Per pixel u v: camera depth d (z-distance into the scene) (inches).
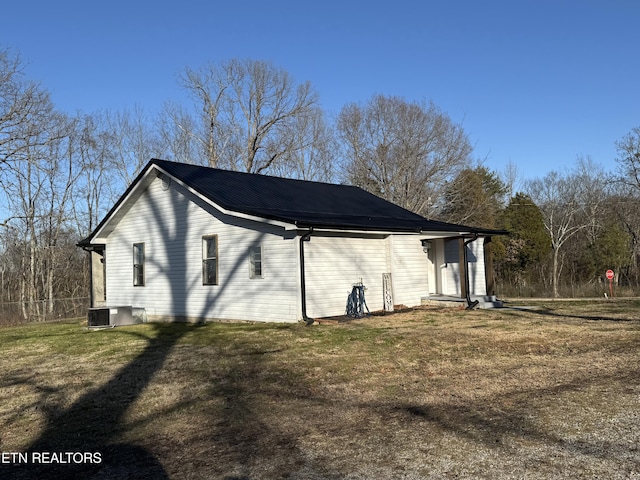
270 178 768.9
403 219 727.1
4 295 1103.0
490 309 668.1
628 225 1210.0
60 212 1125.1
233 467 181.0
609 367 315.6
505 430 206.8
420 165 1406.3
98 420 245.0
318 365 345.4
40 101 947.3
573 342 406.0
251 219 542.3
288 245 552.1
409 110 1423.5
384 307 632.4
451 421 221.1
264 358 374.3
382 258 653.9
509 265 1317.7
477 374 309.4
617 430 202.4
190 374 332.2
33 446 214.1
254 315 583.8
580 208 1332.4
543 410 231.0
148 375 333.4
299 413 242.2
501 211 1440.7
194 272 649.0
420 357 363.6
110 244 767.1
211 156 1459.2
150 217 706.2
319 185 820.0
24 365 386.0
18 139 914.7
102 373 345.4
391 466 175.6
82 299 911.7
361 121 1467.8
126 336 522.0
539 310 648.4
